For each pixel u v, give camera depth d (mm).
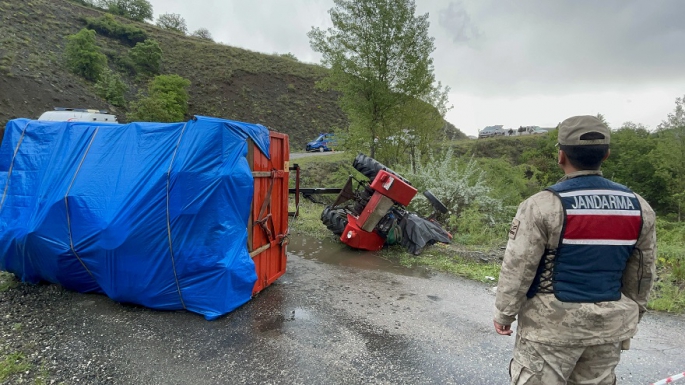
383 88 11461
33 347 3271
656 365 3332
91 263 3979
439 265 6223
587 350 1843
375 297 4773
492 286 5328
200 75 39594
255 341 3520
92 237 3902
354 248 7141
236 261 3957
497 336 3785
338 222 7461
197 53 43344
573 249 1794
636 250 1885
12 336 3432
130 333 3564
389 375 3070
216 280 3857
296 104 39625
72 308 4023
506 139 28906
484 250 7176
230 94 38344
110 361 3125
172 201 3779
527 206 1893
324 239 7859
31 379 2852
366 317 4152
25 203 4285
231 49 46656
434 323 4055
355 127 12328
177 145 3939
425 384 2971
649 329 4047
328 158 19031
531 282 1874
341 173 13094
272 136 4766
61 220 4027
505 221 9305
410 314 4281
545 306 1855
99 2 48875
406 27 11383
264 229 4641
